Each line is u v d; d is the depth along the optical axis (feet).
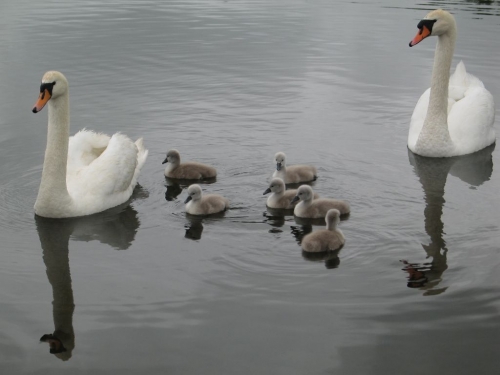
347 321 28.89
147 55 75.36
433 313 29.37
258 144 51.72
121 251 35.60
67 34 83.66
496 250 35.04
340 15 96.02
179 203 42.22
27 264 34.22
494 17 93.71
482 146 52.75
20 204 41.50
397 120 57.41
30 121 55.36
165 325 28.68
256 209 41.16
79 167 43.29
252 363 26.17
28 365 26.13
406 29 86.84
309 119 57.11
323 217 39.63
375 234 37.17
